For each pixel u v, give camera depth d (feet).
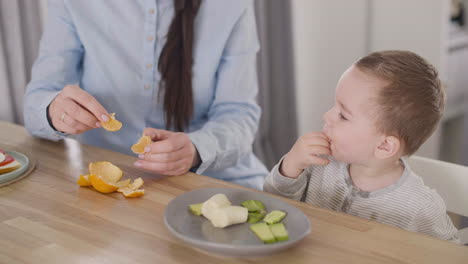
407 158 4.06
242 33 4.98
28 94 4.47
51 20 4.80
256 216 2.86
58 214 2.94
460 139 11.21
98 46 4.73
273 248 2.42
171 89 4.66
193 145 4.10
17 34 6.23
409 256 2.57
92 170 3.32
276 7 9.56
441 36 9.79
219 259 2.51
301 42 10.64
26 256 2.48
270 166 10.14
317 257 2.55
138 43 4.75
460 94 11.03
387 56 3.44
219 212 2.75
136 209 3.04
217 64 4.89
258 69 9.52
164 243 2.64
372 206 3.72
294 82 9.97
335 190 3.87
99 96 4.86
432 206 3.62
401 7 10.34
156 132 3.90
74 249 2.56
